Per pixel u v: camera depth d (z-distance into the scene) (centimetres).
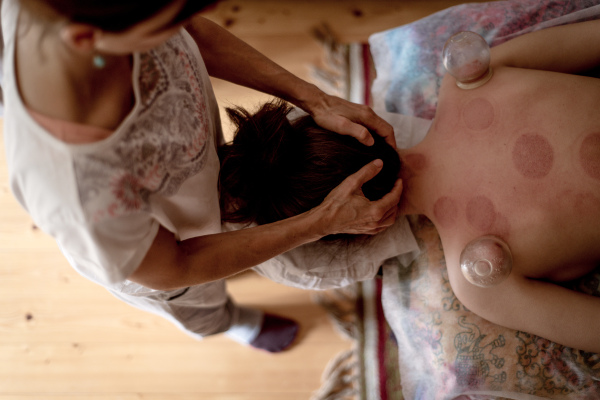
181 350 148
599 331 85
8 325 154
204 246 74
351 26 182
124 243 60
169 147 66
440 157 97
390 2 185
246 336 142
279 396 140
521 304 89
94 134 55
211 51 90
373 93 134
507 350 96
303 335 146
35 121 53
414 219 114
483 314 93
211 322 118
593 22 95
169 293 92
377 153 91
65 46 50
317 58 179
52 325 153
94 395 144
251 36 185
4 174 173
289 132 92
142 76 60
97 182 55
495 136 92
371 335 141
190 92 72
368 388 135
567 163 87
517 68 95
